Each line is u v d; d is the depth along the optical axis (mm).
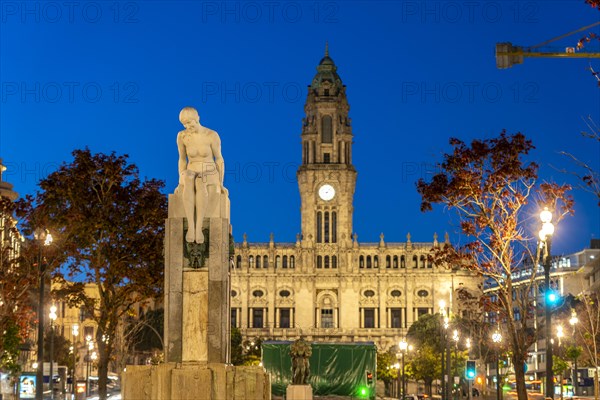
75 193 54969
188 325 27625
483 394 78375
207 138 28609
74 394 85188
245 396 26812
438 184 51219
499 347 83250
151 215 55062
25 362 114438
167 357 27609
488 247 50875
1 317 58719
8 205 57000
